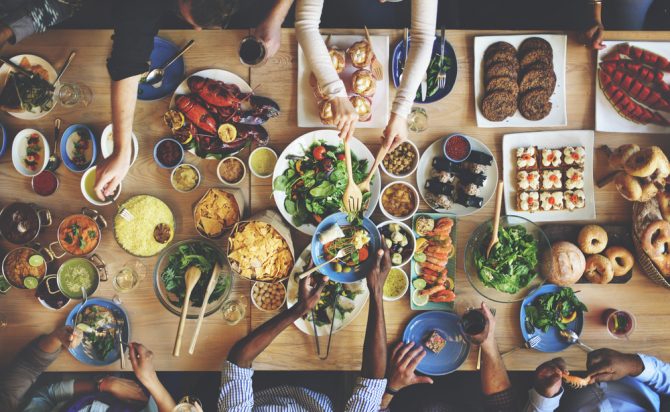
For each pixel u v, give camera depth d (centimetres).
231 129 211
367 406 201
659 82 218
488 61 218
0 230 216
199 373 260
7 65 216
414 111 219
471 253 218
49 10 210
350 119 193
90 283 217
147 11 171
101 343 217
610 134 222
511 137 220
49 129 220
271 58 218
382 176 220
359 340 219
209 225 213
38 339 217
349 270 211
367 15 256
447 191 217
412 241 213
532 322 218
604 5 247
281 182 212
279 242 209
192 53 219
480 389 255
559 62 219
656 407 217
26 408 221
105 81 220
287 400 224
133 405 231
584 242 215
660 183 204
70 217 215
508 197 222
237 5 173
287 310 207
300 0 191
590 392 219
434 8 188
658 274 210
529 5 283
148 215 213
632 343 221
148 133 219
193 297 215
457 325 220
